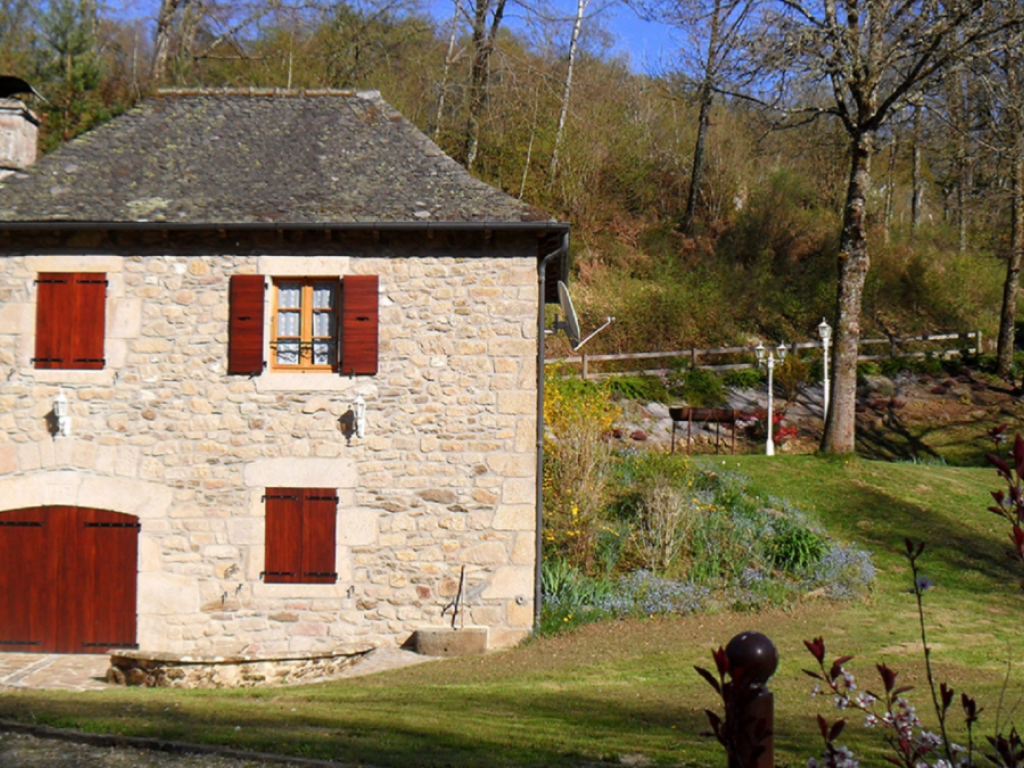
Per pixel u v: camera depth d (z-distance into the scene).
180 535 11.48
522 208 11.46
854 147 17.64
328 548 11.44
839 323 18.12
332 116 13.06
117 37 25.75
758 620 11.96
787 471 17.42
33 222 11.16
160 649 11.41
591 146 28.92
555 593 12.10
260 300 11.49
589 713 7.85
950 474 18.48
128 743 6.27
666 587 12.43
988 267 31.97
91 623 11.49
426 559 11.41
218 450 11.49
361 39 25.92
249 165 12.30
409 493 11.44
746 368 24.56
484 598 11.39
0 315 11.59
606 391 18.97
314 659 10.00
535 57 29.62
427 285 11.54
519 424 11.46
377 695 8.54
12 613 11.53
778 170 32.88
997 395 25.27
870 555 14.23
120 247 11.59
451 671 10.11
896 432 23.52
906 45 16.16
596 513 13.57
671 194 33.38
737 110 28.03
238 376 11.51
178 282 11.57
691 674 9.67
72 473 11.53
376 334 11.47
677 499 13.63
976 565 14.28
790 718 7.77
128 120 12.97
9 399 11.56
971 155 18.53
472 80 26.05
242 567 11.45
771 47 16.59
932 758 6.26
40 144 20.00
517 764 5.88
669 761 6.13
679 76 24.08
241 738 6.32
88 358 11.56
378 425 11.45
